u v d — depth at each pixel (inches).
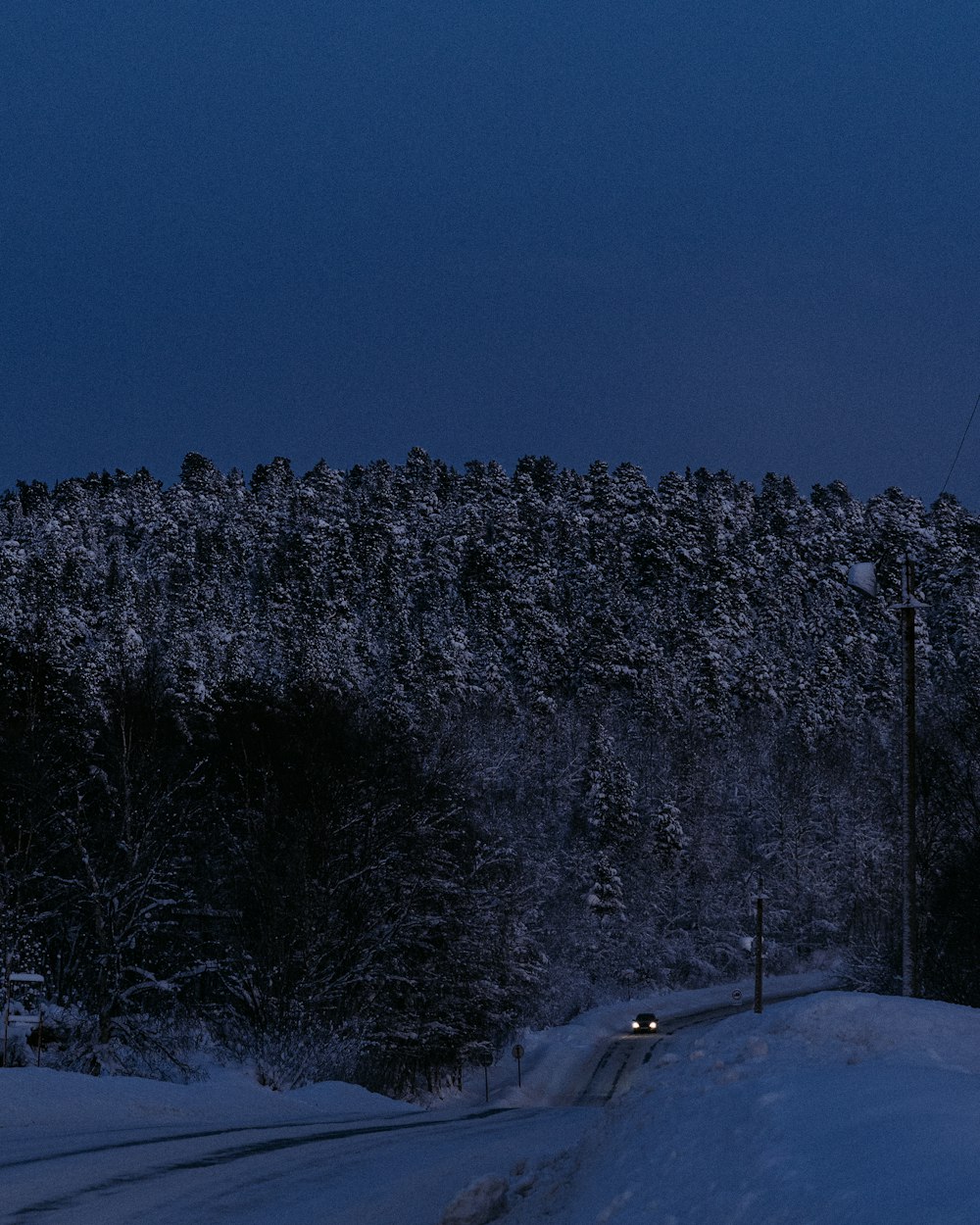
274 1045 1412.4
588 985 3393.2
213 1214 429.1
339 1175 530.0
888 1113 234.2
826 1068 336.2
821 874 4173.2
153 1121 815.1
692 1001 3553.2
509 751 3398.1
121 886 1343.5
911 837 1024.9
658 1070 445.1
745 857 4286.4
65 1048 1302.9
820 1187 202.5
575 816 3730.3
